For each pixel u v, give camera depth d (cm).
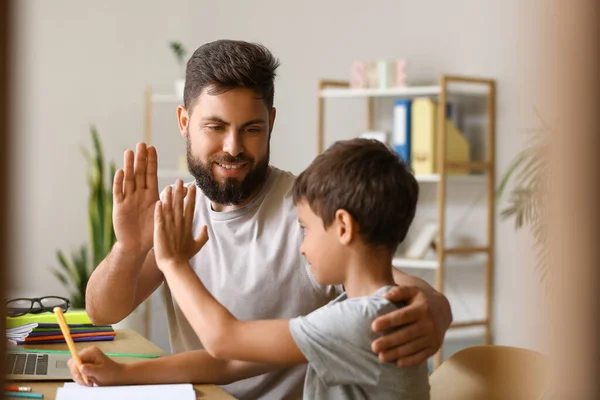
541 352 126
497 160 347
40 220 455
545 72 36
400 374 104
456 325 333
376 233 107
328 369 104
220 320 110
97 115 473
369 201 105
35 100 452
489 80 340
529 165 296
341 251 108
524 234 339
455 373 134
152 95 454
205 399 123
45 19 455
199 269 152
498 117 346
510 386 127
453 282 367
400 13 377
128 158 140
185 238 118
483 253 353
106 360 129
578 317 30
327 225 108
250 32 446
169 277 116
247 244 149
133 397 119
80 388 124
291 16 424
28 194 450
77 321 173
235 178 140
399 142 341
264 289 146
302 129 419
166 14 491
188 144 144
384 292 107
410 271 378
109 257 146
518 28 336
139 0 486
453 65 359
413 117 339
